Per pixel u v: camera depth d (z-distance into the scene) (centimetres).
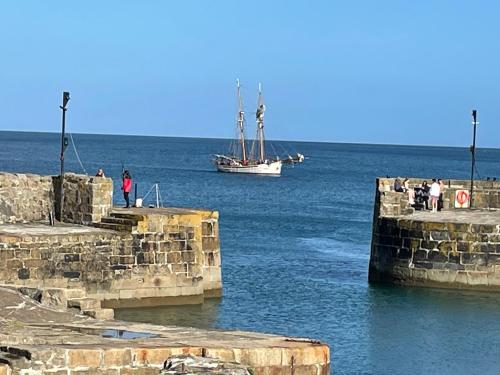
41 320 2597
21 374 2089
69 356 2125
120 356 2155
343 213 10444
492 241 4891
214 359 2189
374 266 5188
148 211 4622
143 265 4350
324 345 2339
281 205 11444
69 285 4147
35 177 4719
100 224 4484
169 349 2195
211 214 4659
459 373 3416
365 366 3459
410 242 5009
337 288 5000
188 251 4462
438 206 5550
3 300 2722
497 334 4028
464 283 4916
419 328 4100
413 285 5000
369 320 4228
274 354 2269
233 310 4350
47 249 4097
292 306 4494
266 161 18450
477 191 5638
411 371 3419
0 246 4006
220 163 18338
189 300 4462
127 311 4234
